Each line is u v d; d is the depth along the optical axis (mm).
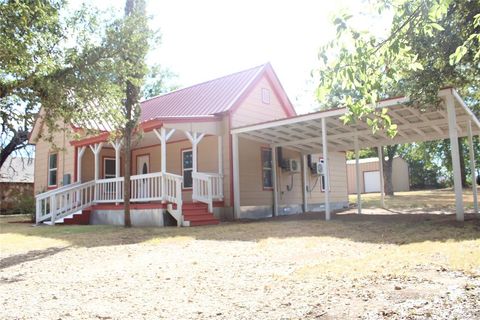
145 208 13625
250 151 16141
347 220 11969
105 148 18172
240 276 5473
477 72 10586
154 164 17453
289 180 17875
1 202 27922
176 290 4871
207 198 13875
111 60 10195
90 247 8891
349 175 37625
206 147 15734
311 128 14352
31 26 8156
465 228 8594
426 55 9109
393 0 3264
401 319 3367
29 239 10516
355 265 5500
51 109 9820
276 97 18188
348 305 3842
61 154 18594
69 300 4617
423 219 11234
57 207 15711
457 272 4754
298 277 5105
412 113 12102
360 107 3490
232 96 16188
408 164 41250
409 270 4992
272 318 3619
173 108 18203
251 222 13180
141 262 6914
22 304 4508
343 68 3346
